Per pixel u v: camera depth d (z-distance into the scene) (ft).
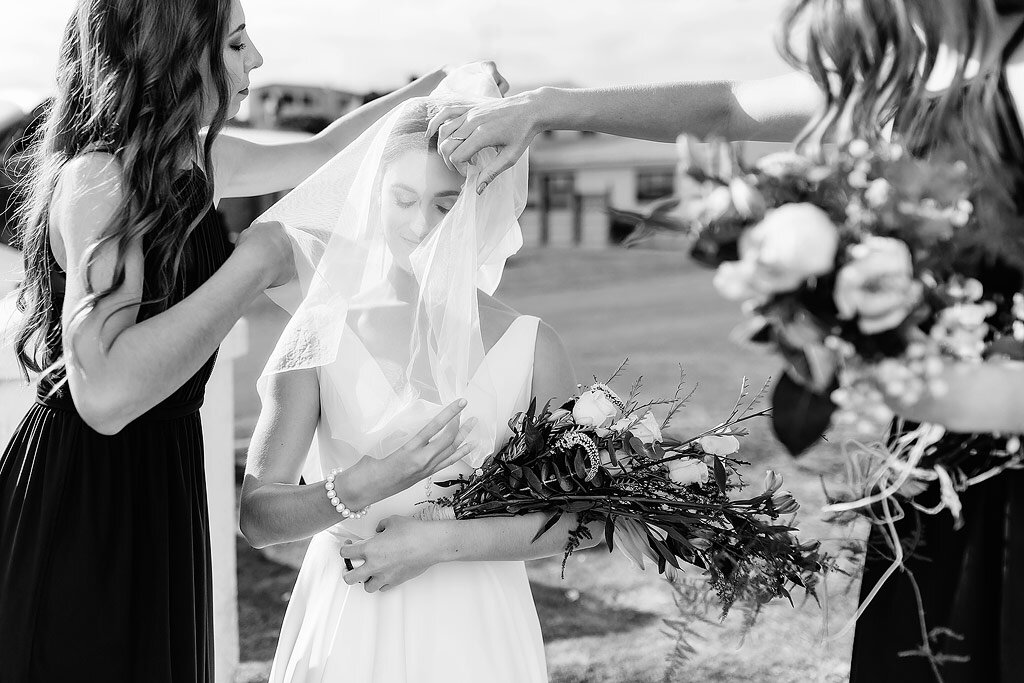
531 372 6.58
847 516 5.58
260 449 6.19
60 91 5.93
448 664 6.01
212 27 5.77
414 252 5.99
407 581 6.15
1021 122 4.84
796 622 11.64
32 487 5.89
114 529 5.91
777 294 4.04
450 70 8.13
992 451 5.13
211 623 6.75
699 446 6.17
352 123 8.09
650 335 29.68
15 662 5.78
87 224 5.39
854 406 4.09
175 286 5.91
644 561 6.30
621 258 41.93
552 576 13.75
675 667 5.85
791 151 4.71
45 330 5.94
